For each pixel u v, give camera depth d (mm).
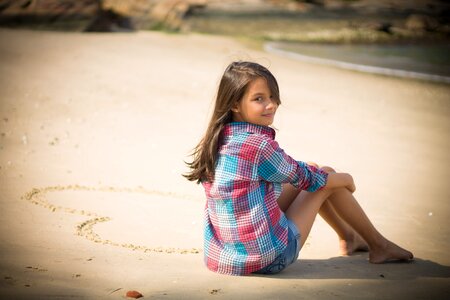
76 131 9273
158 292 3818
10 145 8281
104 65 15203
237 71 4184
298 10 34906
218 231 4262
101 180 6910
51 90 12000
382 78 17188
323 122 11008
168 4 27984
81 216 5566
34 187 6426
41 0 24469
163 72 14773
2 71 13648
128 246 4812
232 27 28625
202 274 4215
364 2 38781
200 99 12156
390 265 4664
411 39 28859
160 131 9578
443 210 6574
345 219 4637
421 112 12648
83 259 4402
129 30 25641
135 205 6059
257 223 4141
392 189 7367
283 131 10125
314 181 4262
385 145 9703
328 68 18406
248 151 4109
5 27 23609
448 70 19812
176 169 7570
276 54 21047
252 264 4176
